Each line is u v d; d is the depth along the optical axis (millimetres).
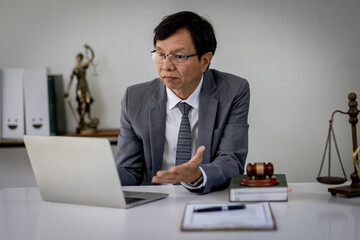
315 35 3490
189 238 1186
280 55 3498
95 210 1526
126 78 3475
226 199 1609
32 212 1531
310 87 3527
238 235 1195
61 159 1575
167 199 1640
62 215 1479
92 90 3471
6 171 3525
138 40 3455
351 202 1514
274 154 3576
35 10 3436
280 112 3541
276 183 1557
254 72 3502
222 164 1821
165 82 1935
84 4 3434
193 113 2135
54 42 3449
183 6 3441
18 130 3219
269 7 3463
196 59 1907
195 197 1657
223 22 3461
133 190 1826
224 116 2068
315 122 3557
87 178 1546
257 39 3480
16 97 3217
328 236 1180
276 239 1161
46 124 3207
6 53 3461
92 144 1492
